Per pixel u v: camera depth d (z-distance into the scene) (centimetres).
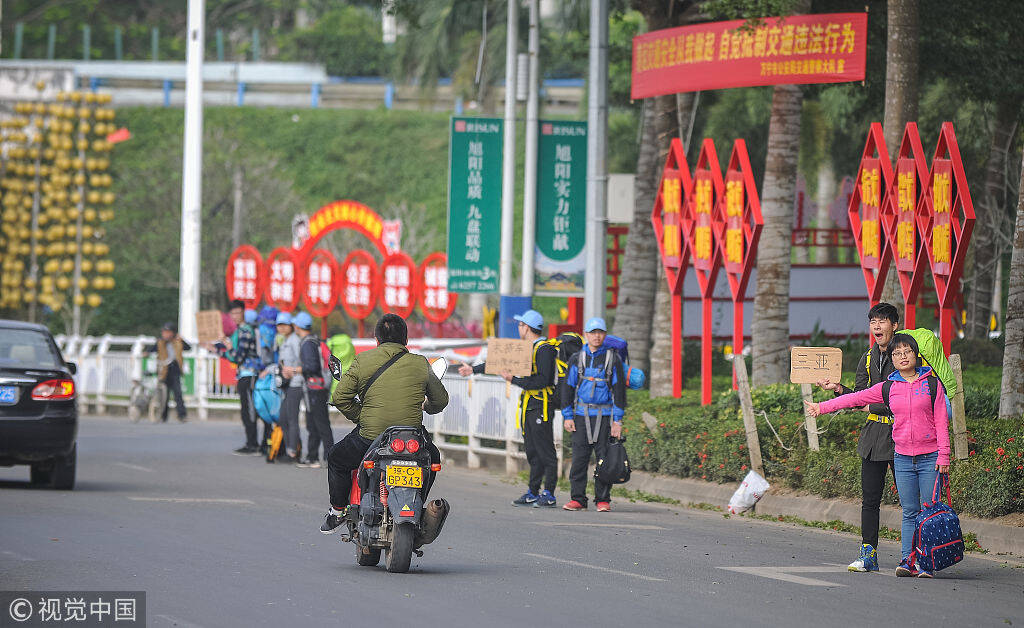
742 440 4003
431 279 8800
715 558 2906
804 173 8806
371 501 2586
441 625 2091
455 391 5225
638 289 6506
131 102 18138
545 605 2275
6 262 12219
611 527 3472
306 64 18675
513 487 4556
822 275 8038
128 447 5884
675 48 5097
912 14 4603
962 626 2178
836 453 3728
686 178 5019
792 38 4778
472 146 6575
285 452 5197
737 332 4828
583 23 9238
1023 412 3706
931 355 2808
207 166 14438
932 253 4228
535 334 4109
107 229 14288
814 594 2447
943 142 4184
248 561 2709
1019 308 3722
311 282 9606
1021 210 3728
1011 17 5575
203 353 7975
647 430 4453
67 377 3966
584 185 6431
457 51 10700
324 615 2159
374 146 17375
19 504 3622
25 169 12144
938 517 2694
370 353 2627
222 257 14025
